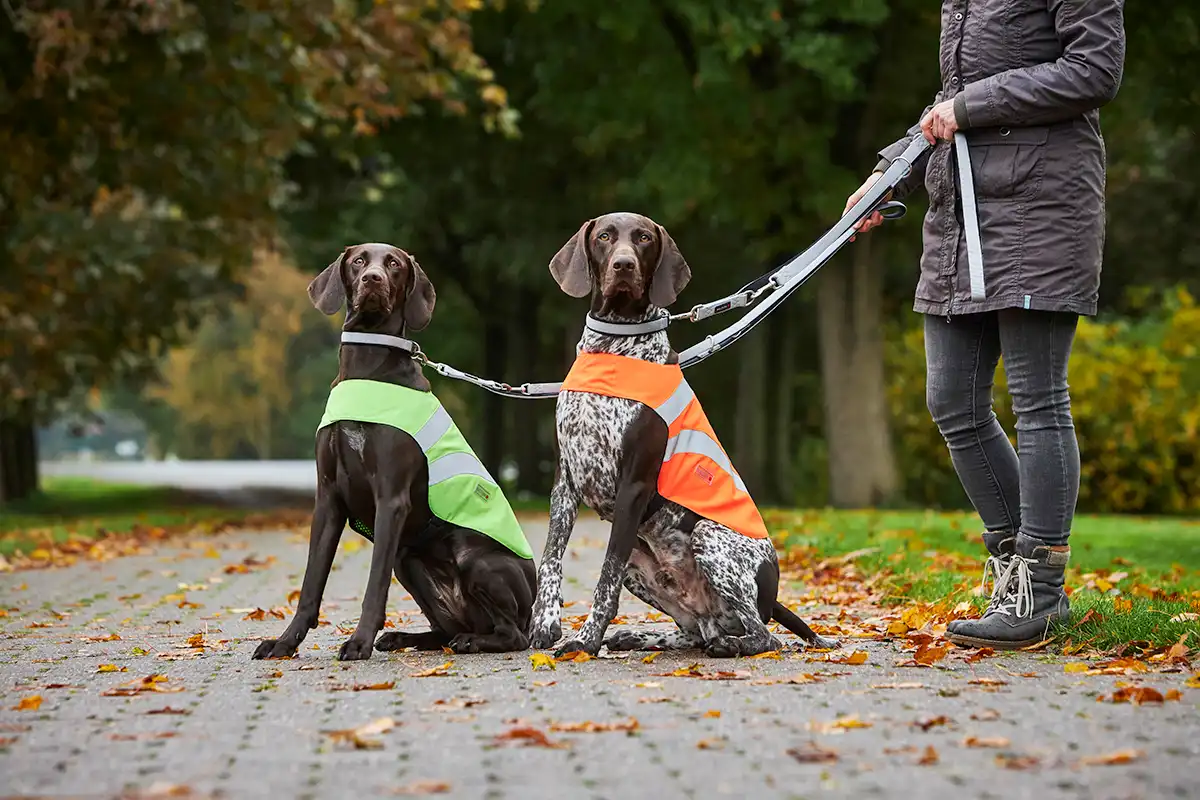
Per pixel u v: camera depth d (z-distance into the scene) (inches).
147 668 209.0
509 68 821.9
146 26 518.0
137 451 4709.6
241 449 3208.7
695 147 701.3
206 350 2618.1
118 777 134.5
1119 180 927.7
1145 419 776.3
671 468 218.5
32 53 588.4
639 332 223.9
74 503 1072.8
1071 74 211.2
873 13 638.5
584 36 749.3
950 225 224.2
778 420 1027.9
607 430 216.5
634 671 197.8
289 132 640.4
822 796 125.2
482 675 195.6
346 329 230.4
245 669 205.6
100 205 862.5
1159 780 128.9
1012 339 219.5
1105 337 809.5
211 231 807.1
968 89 217.2
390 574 220.2
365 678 194.1
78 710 170.7
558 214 886.4
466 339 1210.6
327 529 225.3
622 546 214.7
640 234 221.1
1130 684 179.8
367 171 959.6
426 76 628.7
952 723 154.5
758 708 164.9
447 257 1033.5
